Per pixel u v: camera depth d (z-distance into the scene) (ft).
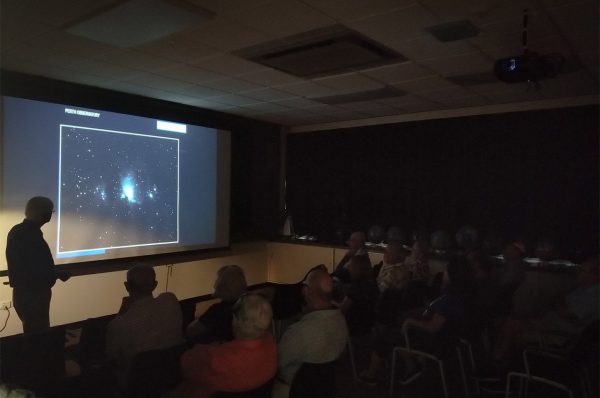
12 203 13.47
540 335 10.93
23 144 13.73
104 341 8.68
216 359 5.95
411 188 19.74
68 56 11.72
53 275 10.93
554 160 16.30
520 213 17.07
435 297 13.96
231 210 20.93
